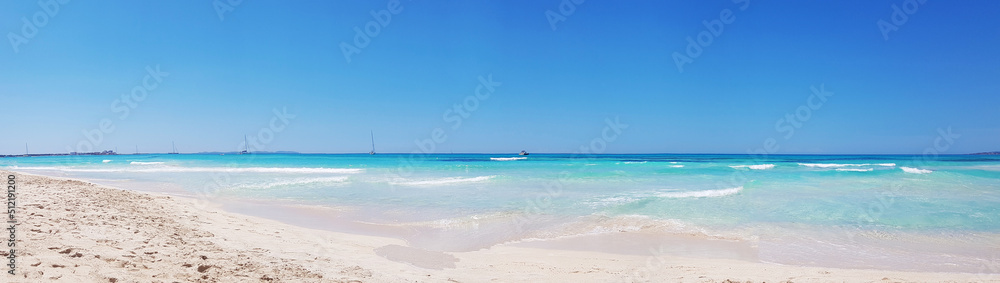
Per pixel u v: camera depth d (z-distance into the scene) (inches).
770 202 549.6
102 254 201.6
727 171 1130.7
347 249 311.7
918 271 281.1
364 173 1119.0
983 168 1250.0
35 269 159.6
